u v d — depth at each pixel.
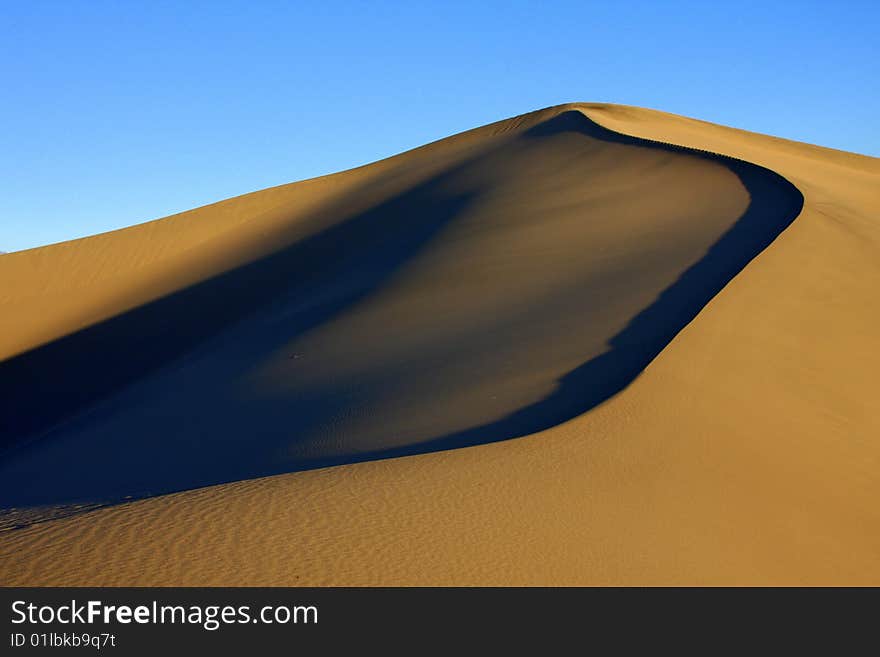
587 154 45.25
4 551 8.83
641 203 33.81
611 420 14.34
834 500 13.52
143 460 18.98
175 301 44.50
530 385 17.52
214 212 61.25
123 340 41.03
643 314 20.98
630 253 27.56
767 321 20.06
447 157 60.56
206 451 18.17
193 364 31.70
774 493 12.99
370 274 36.47
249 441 18.08
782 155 55.44
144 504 10.45
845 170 54.94
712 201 32.19
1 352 42.69
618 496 11.57
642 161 40.59
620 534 10.37
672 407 15.12
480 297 27.36
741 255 24.62
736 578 9.96
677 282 23.16
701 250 26.03
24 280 51.84
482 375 19.11
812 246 25.55
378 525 9.79
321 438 16.67
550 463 12.45
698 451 13.66
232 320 39.22
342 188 63.66
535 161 47.59
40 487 18.95
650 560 9.82
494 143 59.09
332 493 10.82
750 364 17.77
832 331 20.56
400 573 8.69
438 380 19.50
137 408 26.52
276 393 22.47
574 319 22.05
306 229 52.41
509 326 23.17
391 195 53.50
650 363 16.91
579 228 32.22
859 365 19.34
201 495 10.79
